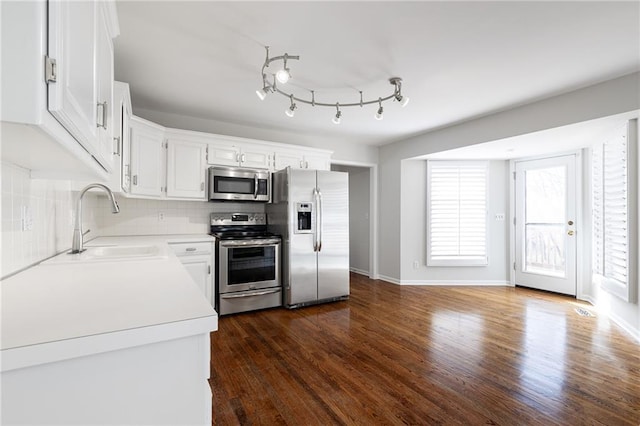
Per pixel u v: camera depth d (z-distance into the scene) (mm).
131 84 2986
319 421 1763
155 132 3355
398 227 5211
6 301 904
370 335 2975
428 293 4566
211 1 1822
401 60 2506
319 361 2449
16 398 632
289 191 3826
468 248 5074
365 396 1994
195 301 919
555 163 4477
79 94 821
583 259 4219
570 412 1841
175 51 2383
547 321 3359
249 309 3662
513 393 2029
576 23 2012
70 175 1495
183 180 3590
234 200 3854
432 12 1917
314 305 3971
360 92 3137
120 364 714
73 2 760
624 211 3064
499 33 2135
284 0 1812
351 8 1886
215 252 3570
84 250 2051
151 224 3727
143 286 1093
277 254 3869
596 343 2793
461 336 2951
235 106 3566
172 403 762
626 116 2828
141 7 1870
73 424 674
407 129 4477
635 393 2029
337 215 4145
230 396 1989
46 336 659
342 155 5176
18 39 589
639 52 2367
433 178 5113
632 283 2959
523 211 4863
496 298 4281
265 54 2426
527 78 2811
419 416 1805
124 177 2488
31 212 1468
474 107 3549
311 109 3641
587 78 2803
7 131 663
